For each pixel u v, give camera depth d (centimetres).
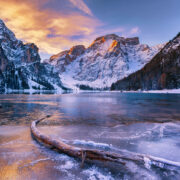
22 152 457
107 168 369
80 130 752
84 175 332
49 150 480
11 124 883
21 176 324
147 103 2677
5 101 2903
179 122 992
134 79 16625
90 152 404
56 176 326
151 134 682
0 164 375
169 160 399
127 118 1142
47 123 930
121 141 577
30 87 17938
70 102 2822
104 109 1727
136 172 348
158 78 11762
